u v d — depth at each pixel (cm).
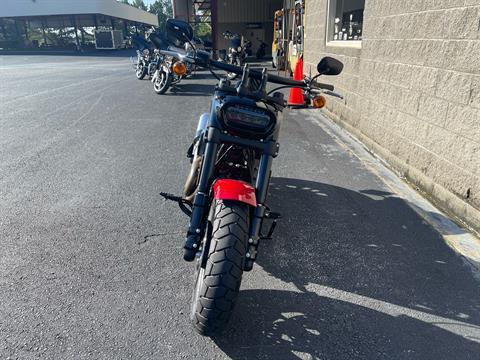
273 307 287
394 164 568
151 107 1001
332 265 342
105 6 4822
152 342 251
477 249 371
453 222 420
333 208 448
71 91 1257
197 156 343
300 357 244
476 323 278
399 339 261
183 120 857
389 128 582
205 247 243
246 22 3216
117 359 237
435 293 309
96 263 333
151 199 457
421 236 392
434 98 462
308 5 1095
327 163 595
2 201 446
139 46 1580
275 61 1912
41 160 585
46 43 5256
